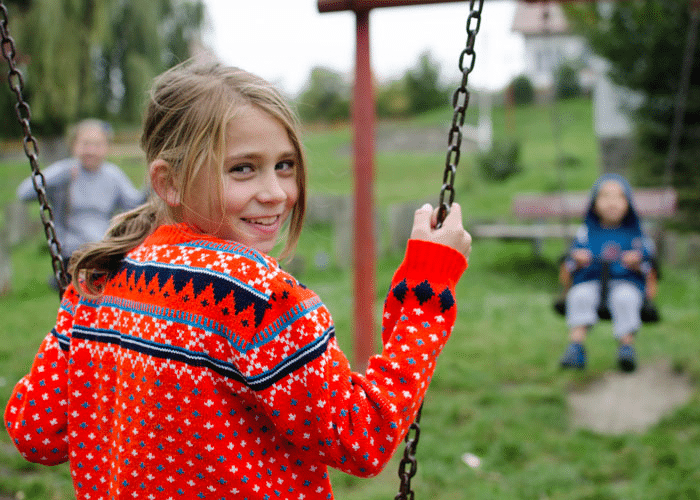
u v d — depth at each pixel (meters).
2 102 15.09
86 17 15.48
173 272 1.09
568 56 31.39
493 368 4.93
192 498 1.05
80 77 15.59
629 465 3.39
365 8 3.66
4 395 4.14
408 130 29.66
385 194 16.31
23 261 9.21
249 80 1.15
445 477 3.27
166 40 19.02
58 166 5.27
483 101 24.20
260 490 1.05
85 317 1.21
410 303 1.14
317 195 11.58
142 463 1.07
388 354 1.10
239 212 1.12
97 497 1.18
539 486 3.19
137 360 1.09
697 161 9.38
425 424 3.89
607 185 4.89
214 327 1.04
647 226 9.59
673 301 6.93
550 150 21.34
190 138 1.11
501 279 8.23
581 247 4.93
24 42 14.74
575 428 3.93
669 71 9.23
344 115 35.72
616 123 12.30
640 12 8.77
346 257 8.75
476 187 16.42
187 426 1.05
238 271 1.05
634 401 4.32
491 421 3.92
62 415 1.24
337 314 6.48
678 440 3.66
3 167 19.56
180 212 1.18
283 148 1.14
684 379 4.61
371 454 1.02
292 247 1.23
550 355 5.21
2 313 6.56
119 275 1.19
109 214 5.35
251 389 1.03
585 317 4.67
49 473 3.21
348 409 1.02
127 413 1.10
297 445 1.04
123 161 18.61
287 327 1.02
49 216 1.51
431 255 1.15
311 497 1.10
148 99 1.21
